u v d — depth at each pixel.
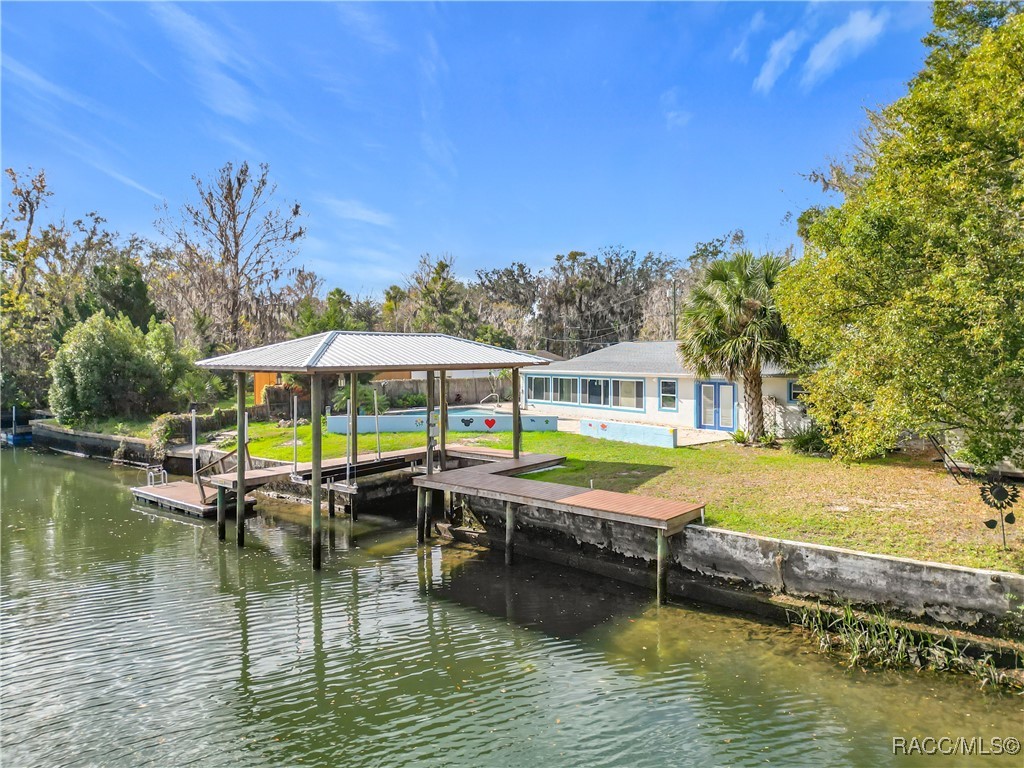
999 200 9.13
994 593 6.91
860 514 10.24
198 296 42.06
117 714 6.59
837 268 9.62
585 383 27.39
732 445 18.70
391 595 10.16
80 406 27.34
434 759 5.67
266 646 8.31
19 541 13.52
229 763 5.68
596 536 10.98
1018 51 9.14
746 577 9.00
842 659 7.29
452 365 13.44
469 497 13.40
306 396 28.11
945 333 7.60
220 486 13.60
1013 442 7.48
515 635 8.45
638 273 63.66
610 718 6.23
